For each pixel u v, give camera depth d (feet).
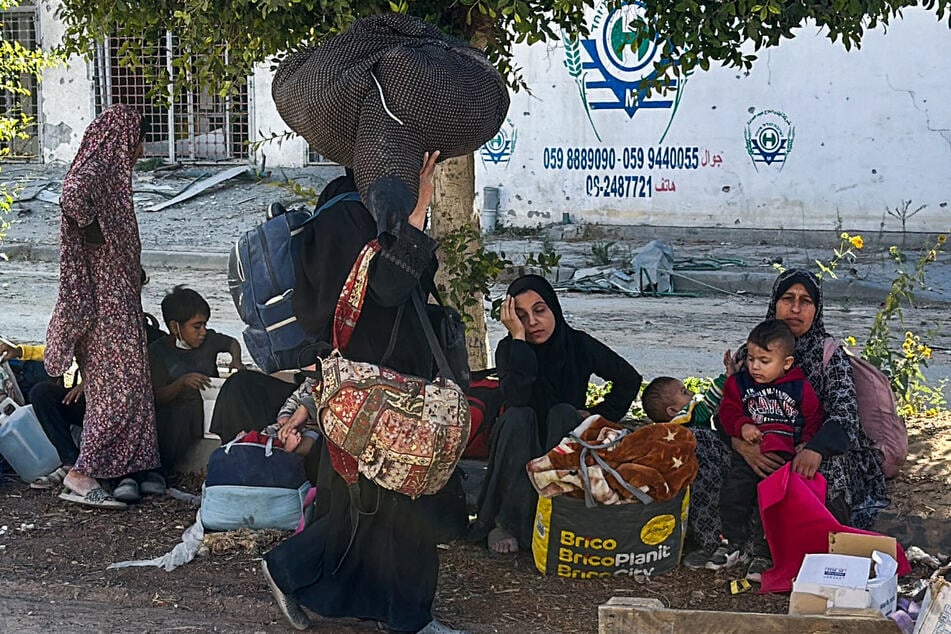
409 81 12.85
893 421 17.25
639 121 56.90
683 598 14.75
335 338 12.84
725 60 18.26
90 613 14.48
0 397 19.60
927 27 52.01
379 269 12.41
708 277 46.55
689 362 32.07
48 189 64.75
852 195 54.03
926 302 42.93
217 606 14.58
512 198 59.57
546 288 16.67
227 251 53.42
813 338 15.85
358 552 13.25
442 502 13.58
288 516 16.39
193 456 19.45
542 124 58.49
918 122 52.65
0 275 48.60
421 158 13.00
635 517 14.88
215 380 19.20
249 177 66.03
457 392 12.58
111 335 17.60
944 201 52.75
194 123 68.49
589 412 17.46
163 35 22.22
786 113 54.49
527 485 15.84
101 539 16.81
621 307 42.24
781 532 14.85
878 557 13.24
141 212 61.62
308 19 18.84
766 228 55.52
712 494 15.88
